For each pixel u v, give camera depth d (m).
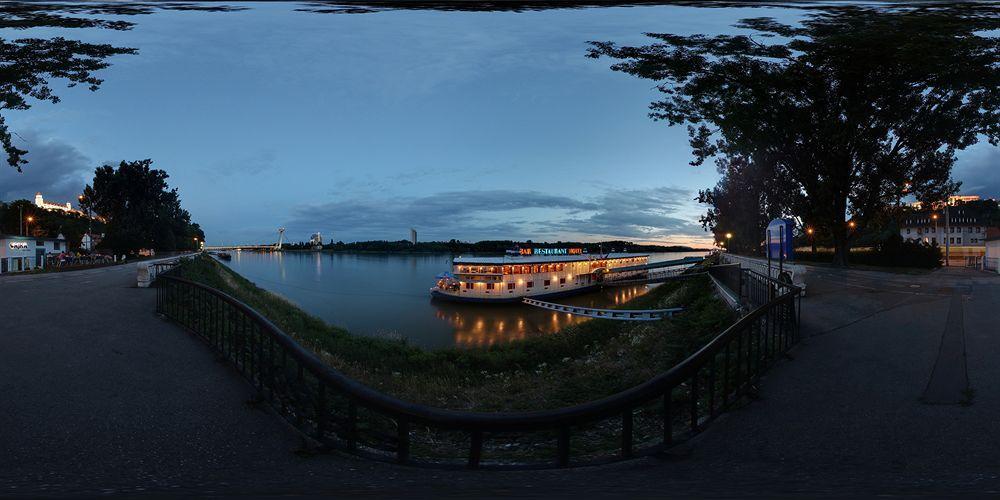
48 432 4.93
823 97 27.38
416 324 44.50
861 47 20.33
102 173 83.88
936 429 4.93
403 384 11.77
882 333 9.08
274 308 25.66
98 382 6.57
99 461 4.27
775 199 40.97
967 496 3.44
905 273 25.50
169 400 5.94
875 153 31.12
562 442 4.03
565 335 20.86
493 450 5.79
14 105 14.05
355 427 4.45
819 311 11.88
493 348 19.41
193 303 10.91
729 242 77.94
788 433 4.95
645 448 4.49
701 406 6.30
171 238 89.06
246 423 5.26
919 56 20.88
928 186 32.16
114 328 10.00
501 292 59.56
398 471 4.02
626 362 12.17
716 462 4.24
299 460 4.30
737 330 5.75
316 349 14.86
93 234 84.44
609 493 3.45
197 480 3.81
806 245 58.28
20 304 13.09
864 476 3.90
